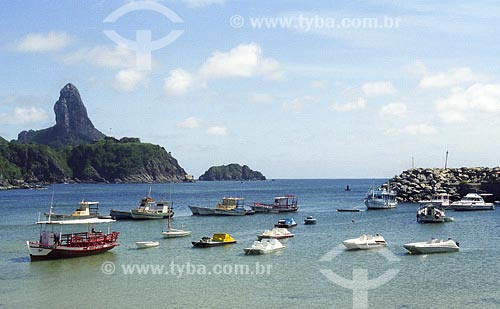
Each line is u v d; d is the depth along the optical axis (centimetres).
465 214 14438
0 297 5266
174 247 8225
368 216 14138
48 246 7062
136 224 12150
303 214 15038
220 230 10844
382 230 10681
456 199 18475
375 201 16462
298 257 7281
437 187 19125
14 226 11850
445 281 5775
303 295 5228
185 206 19375
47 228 11319
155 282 5825
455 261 6919
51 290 5516
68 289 5541
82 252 7325
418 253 7481
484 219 12925
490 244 8450
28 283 5819
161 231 10625
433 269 6412
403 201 19050
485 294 5222
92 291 5456
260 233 10269
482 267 6525
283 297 5153
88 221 7494
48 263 6900
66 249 7169
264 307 4822
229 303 4966
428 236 9619
